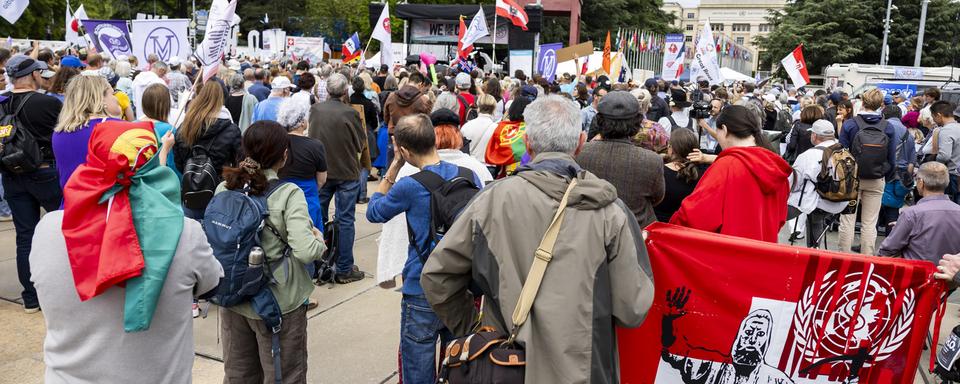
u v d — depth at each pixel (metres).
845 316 3.18
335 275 6.00
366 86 9.87
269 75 12.04
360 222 8.12
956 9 48.19
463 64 16.81
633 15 56.44
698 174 4.29
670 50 19.86
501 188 2.42
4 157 4.66
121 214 2.28
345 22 48.84
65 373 2.33
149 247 2.31
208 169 4.71
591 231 2.33
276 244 3.25
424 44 28.50
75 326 2.31
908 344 3.21
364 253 6.93
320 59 25.42
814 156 6.08
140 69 11.63
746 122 3.75
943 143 8.28
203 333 4.94
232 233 3.06
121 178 2.28
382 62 15.30
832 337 3.20
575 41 30.67
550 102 2.56
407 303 3.42
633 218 2.49
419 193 3.35
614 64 17.53
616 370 2.44
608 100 3.73
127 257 2.25
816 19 49.91
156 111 4.90
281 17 52.34
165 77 9.20
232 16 5.01
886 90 23.05
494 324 2.46
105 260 2.22
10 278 5.88
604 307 2.30
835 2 48.94
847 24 49.53
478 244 2.38
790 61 16.44
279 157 3.31
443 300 2.52
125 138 2.28
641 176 3.66
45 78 5.96
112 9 52.53
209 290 2.60
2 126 4.72
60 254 2.30
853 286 3.15
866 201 7.32
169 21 11.99
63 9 43.09
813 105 8.45
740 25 121.50
